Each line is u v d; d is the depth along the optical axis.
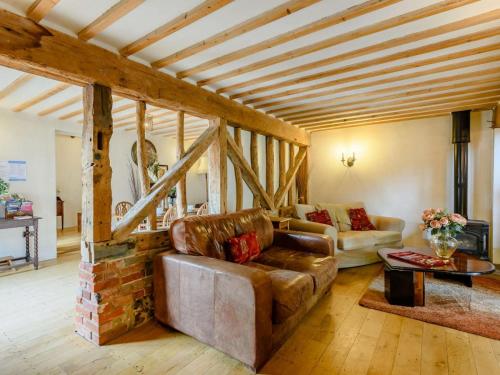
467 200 4.27
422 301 2.65
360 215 4.59
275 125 4.40
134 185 5.98
